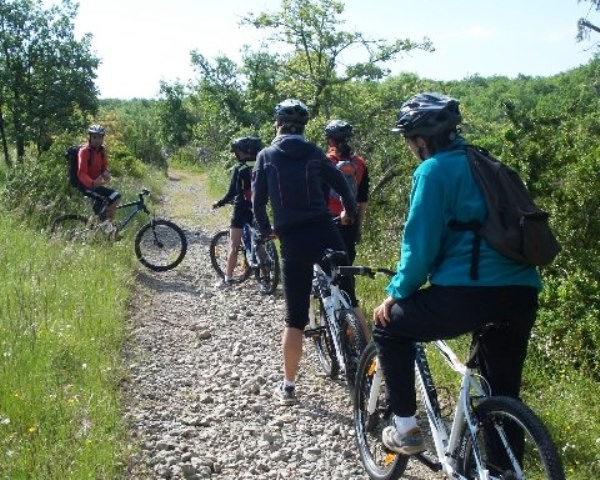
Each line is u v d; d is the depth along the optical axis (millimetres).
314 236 5262
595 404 5129
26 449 4062
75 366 5633
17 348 5422
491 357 3533
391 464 4121
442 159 3350
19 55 20922
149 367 6207
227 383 5949
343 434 5004
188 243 13016
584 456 4324
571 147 6805
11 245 9109
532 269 3320
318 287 5754
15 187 12461
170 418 5188
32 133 21297
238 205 9359
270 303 8641
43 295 7004
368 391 4426
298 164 5336
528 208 3193
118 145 27984
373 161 12570
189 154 48312
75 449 4168
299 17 18594
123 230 11328
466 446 3459
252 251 9195
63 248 9328
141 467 4309
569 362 5770
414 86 16922
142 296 8773
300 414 5336
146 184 24344
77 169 11039
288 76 19766
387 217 11211
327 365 6102
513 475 3072
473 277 3230
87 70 21828
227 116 44406
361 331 5004
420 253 3275
